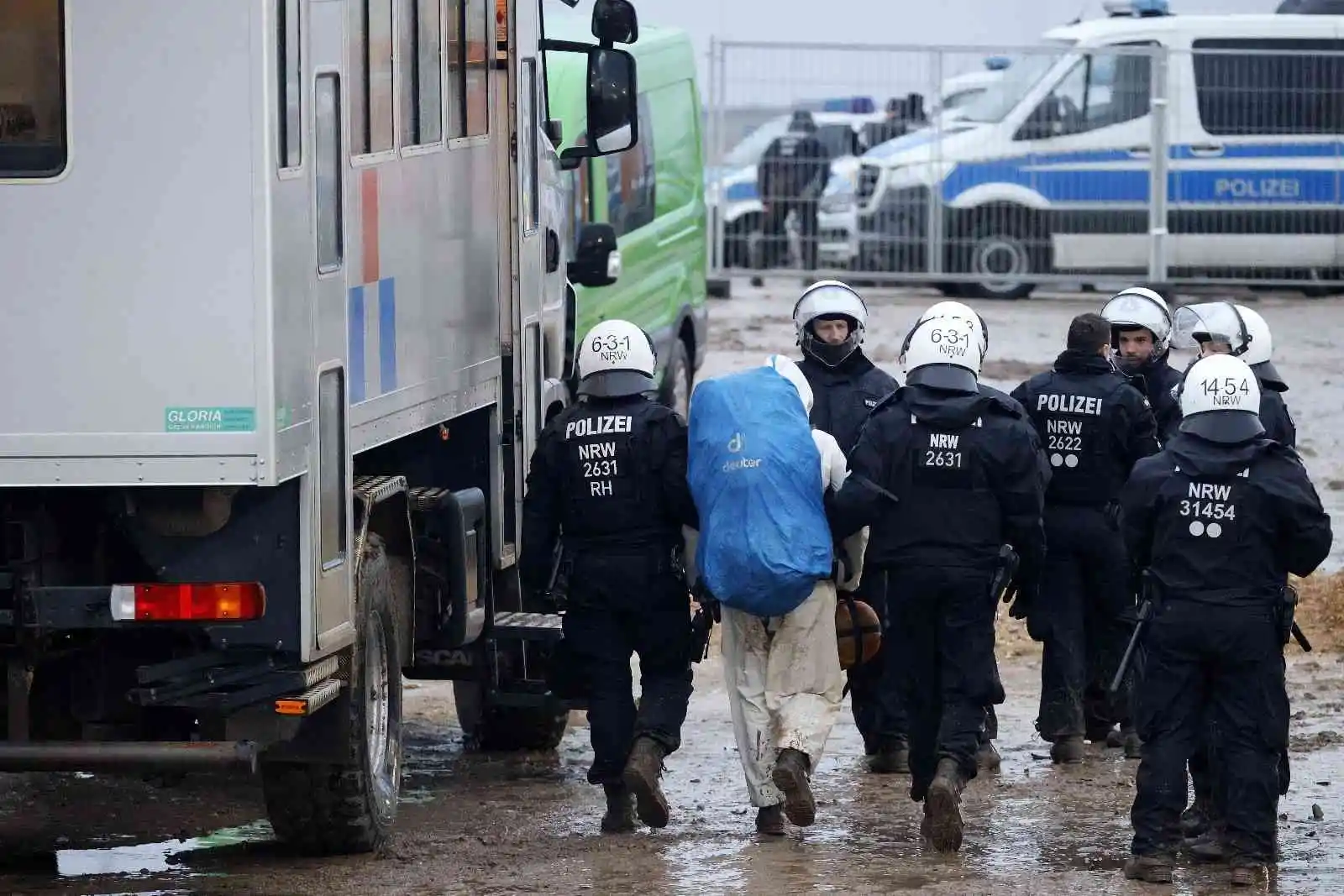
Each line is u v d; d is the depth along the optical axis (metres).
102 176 24.28
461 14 32.00
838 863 28.47
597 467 29.75
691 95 68.94
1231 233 93.00
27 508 25.45
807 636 29.30
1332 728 37.09
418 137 29.91
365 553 28.27
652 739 29.41
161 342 24.36
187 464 24.41
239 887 27.05
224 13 24.09
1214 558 27.58
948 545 29.12
